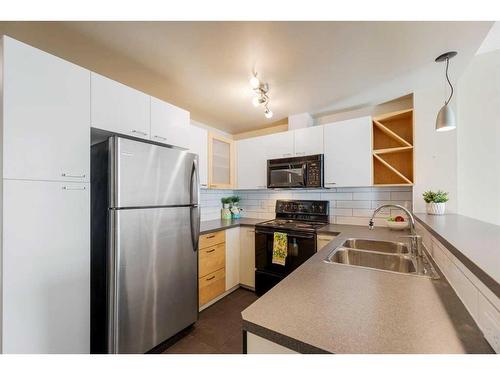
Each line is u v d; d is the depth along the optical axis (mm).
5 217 1074
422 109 2086
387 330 609
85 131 1404
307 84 2027
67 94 1323
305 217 2920
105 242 1458
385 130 2309
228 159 3184
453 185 1972
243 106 2564
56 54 1558
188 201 1871
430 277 1000
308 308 734
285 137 2814
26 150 1148
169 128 1990
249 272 2809
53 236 1233
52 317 1217
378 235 1988
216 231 2518
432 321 649
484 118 1945
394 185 2230
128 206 1452
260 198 3404
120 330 1403
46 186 1216
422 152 2076
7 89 1092
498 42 1850
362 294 835
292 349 585
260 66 1727
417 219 1616
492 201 1915
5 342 1061
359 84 2033
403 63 1689
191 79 1920
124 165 1437
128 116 1671
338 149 2457
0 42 1107
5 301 1062
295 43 1449
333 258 1423
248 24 1284
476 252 675
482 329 594
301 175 2594
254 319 671
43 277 1189
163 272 1671
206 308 2379
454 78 1934
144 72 1805
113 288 1390
